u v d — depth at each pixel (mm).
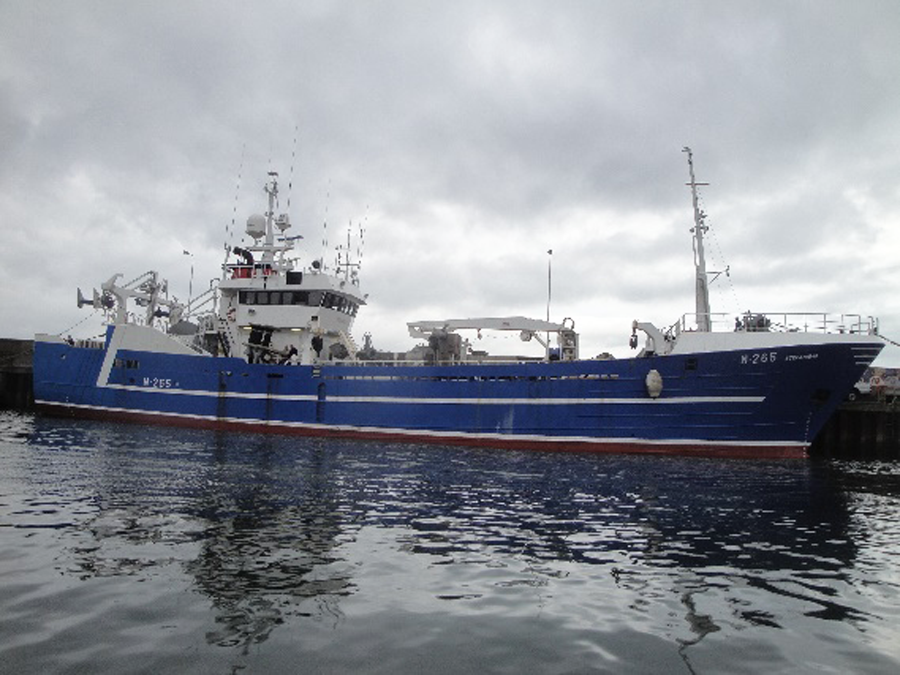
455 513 12953
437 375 28266
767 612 7430
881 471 23453
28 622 6309
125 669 5332
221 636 6129
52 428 29156
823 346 22641
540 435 26344
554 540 10805
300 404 30422
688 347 24953
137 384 33594
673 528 12008
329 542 10094
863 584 8680
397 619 6801
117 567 8273
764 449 23984
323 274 33781
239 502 13141
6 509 11547
